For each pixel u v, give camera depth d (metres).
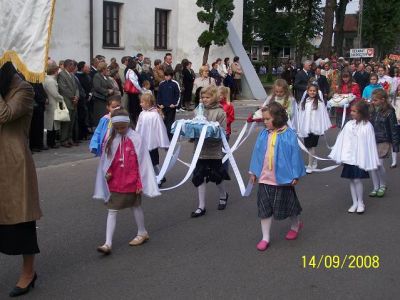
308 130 9.68
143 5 22.00
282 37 42.75
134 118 14.12
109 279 4.89
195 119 6.95
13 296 4.50
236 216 7.00
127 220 6.79
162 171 6.99
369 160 7.03
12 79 4.20
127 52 21.42
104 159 5.53
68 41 18.81
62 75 11.77
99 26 20.06
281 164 5.62
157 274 5.01
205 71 13.45
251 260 5.38
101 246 5.50
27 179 4.25
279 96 8.70
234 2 25.52
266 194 5.71
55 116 11.38
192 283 4.80
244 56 25.97
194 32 23.84
